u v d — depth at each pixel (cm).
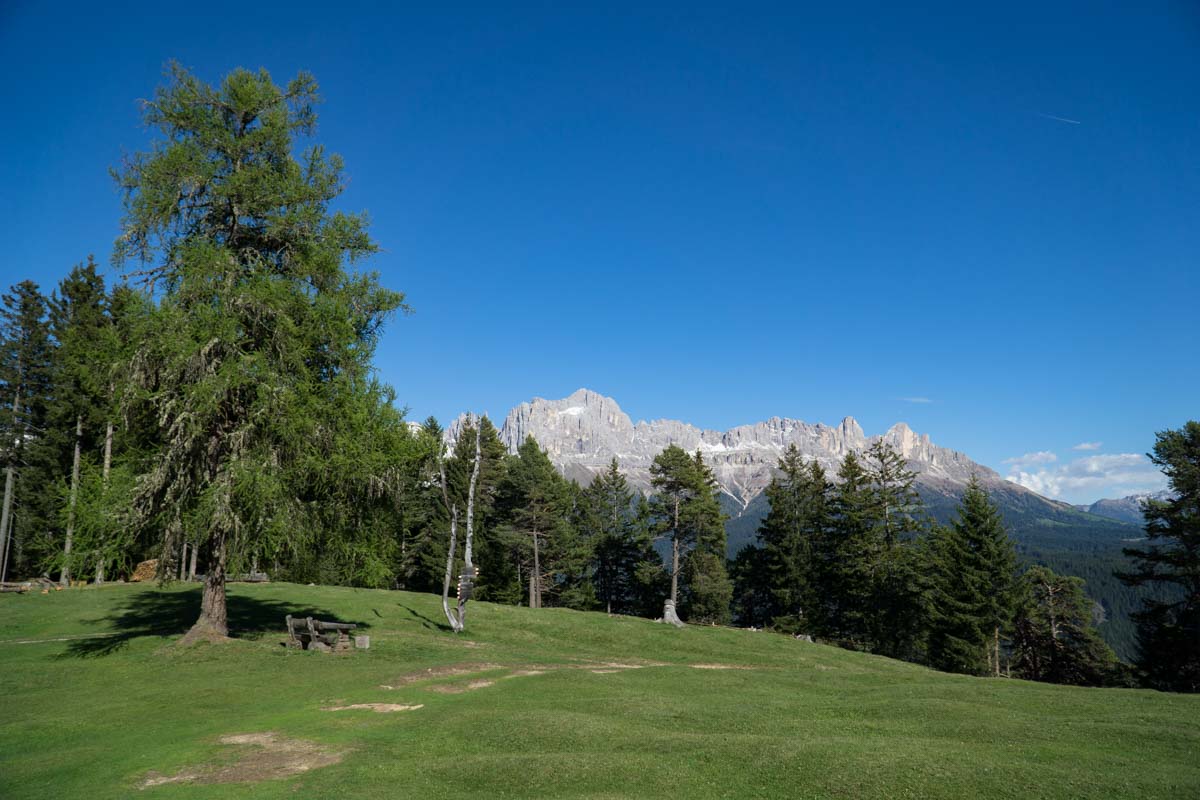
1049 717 1733
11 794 1140
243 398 2450
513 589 6881
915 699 1916
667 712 1714
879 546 6088
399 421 2750
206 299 2425
